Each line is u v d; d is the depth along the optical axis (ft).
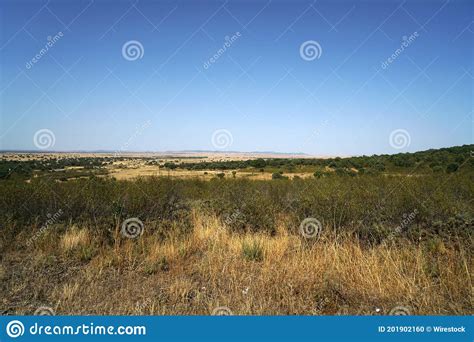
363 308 13.41
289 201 26.55
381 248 18.01
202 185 35.27
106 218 22.86
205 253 19.27
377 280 14.80
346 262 16.56
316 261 16.83
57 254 18.85
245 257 18.39
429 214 21.65
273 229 23.80
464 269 15.05
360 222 21.21
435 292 13.83
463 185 24.49
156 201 25.43
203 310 13.28
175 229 22.16
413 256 17.03
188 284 15.28
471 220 20.24
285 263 17.20
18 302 13.80
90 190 24.95
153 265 17.15
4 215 21.91
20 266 17.20
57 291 14.60
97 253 19.10
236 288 14.62
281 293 14.40
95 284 15.42
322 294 13.99
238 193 30.04
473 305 13.10
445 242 19.19
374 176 29.14
